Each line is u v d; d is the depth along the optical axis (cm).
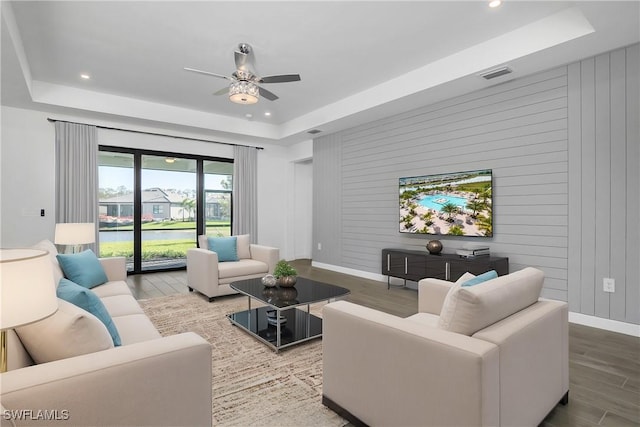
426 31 324
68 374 108
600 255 316
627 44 296
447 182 433
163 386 125
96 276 306
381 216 530
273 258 461
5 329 106
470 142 412
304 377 225
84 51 362
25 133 474
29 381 102
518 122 370
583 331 307
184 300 412
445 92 410
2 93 416
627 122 301
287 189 757
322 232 645
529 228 362
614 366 241
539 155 354
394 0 277
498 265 362
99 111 485
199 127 576
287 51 363
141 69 408
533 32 311
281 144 728
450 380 129
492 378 126
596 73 317
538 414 163
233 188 675
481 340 135
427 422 137
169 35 331
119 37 334
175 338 138
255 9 289
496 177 388
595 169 318
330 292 307
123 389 116
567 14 290
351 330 169
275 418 180
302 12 293
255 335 287
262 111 577
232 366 240
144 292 454
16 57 320
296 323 316
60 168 491
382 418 155
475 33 328
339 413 178
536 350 159
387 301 413
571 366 242
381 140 526
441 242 448
